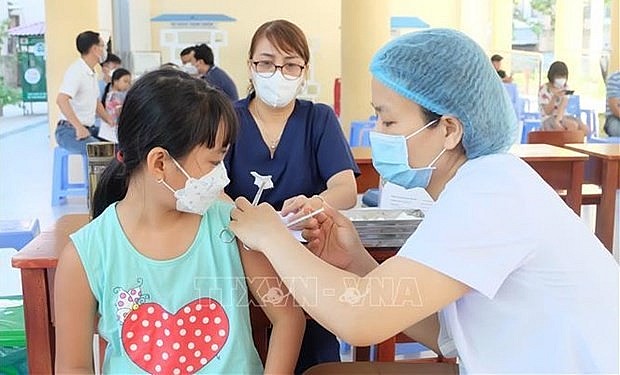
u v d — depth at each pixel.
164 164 1.39
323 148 2.23
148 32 10.33
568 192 3.80
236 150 2.17
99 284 1.45
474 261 1.25
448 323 1.38
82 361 1.48
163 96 1.37
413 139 1.40
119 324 1.44
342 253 1.63
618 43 7.96
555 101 6.77
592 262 1.32
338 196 2.14
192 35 10.23
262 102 2.19
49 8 7.94
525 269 1.29
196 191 1.41
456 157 1.41
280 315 1.51
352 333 1.26
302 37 2.18
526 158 3.71
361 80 6.39
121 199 1.59
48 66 8.05
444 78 1.34
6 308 2.27
